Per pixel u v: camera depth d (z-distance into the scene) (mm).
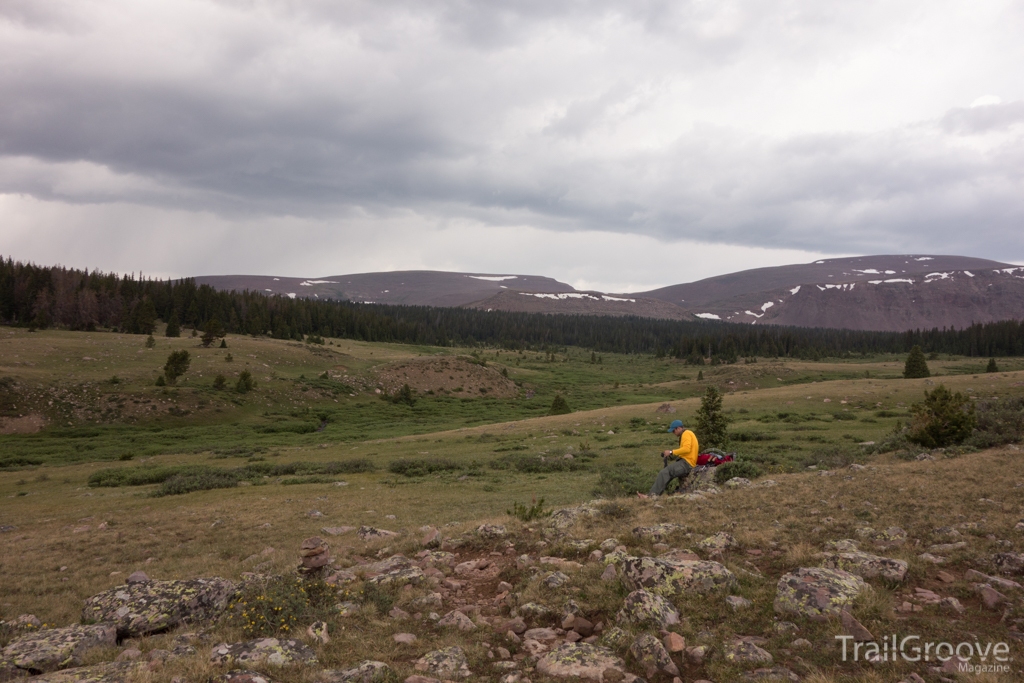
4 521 24969
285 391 118812
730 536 8953
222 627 6746
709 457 14953
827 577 6379
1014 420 25750
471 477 35656
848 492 12414
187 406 97125
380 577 8742
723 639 5602
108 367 111625
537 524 11883
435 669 5328
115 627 6941
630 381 198125
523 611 6859
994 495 10758
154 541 17906
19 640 6242
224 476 36781
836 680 4602
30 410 85375
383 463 44906
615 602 6742
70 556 16016
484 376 161500
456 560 9984
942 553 7684
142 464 52250
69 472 48344
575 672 5066
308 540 9133
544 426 68688
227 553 15812
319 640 6039
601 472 34094
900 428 37719
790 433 48594
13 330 139500
